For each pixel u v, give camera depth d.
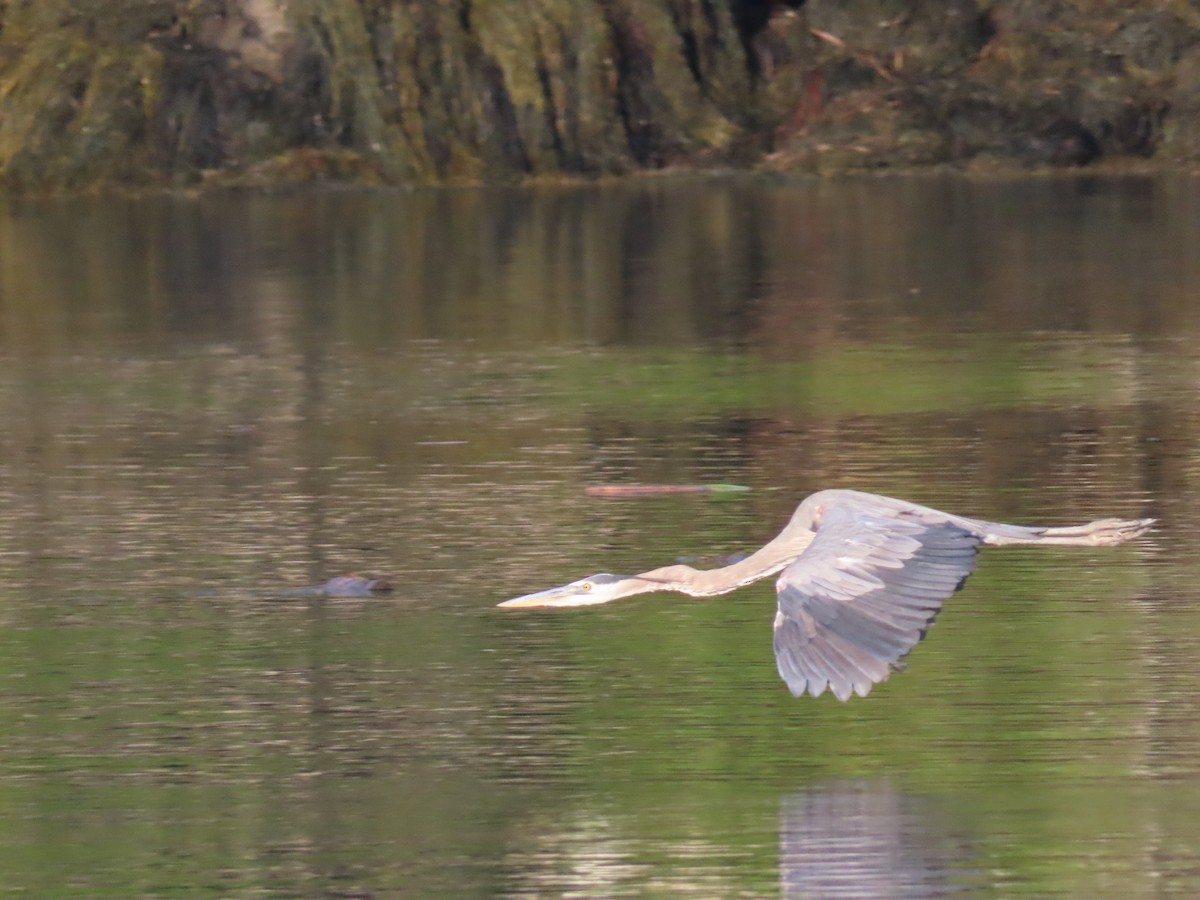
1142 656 11.50
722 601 12.80
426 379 21.06
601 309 26.25
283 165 42.38
